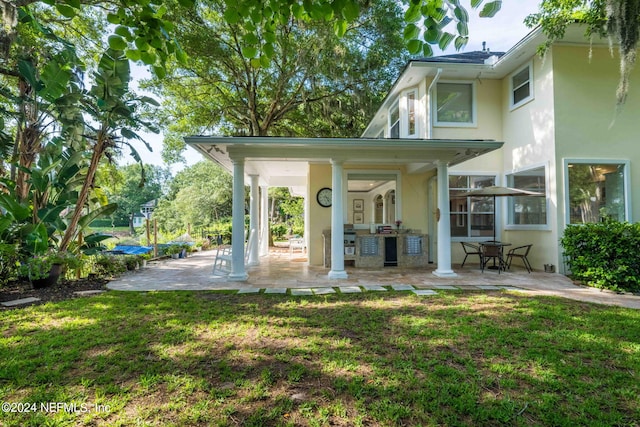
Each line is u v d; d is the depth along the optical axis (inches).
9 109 391.9
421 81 371.6
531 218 327.3
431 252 363.3
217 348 124.4
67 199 294.8
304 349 123.3
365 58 514.9
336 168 275.1
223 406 87.4
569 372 105.2
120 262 319.0
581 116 296.8
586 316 162.6
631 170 298.7
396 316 165.0
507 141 358.3
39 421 80.8
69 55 264.2
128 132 290.7
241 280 267.0
